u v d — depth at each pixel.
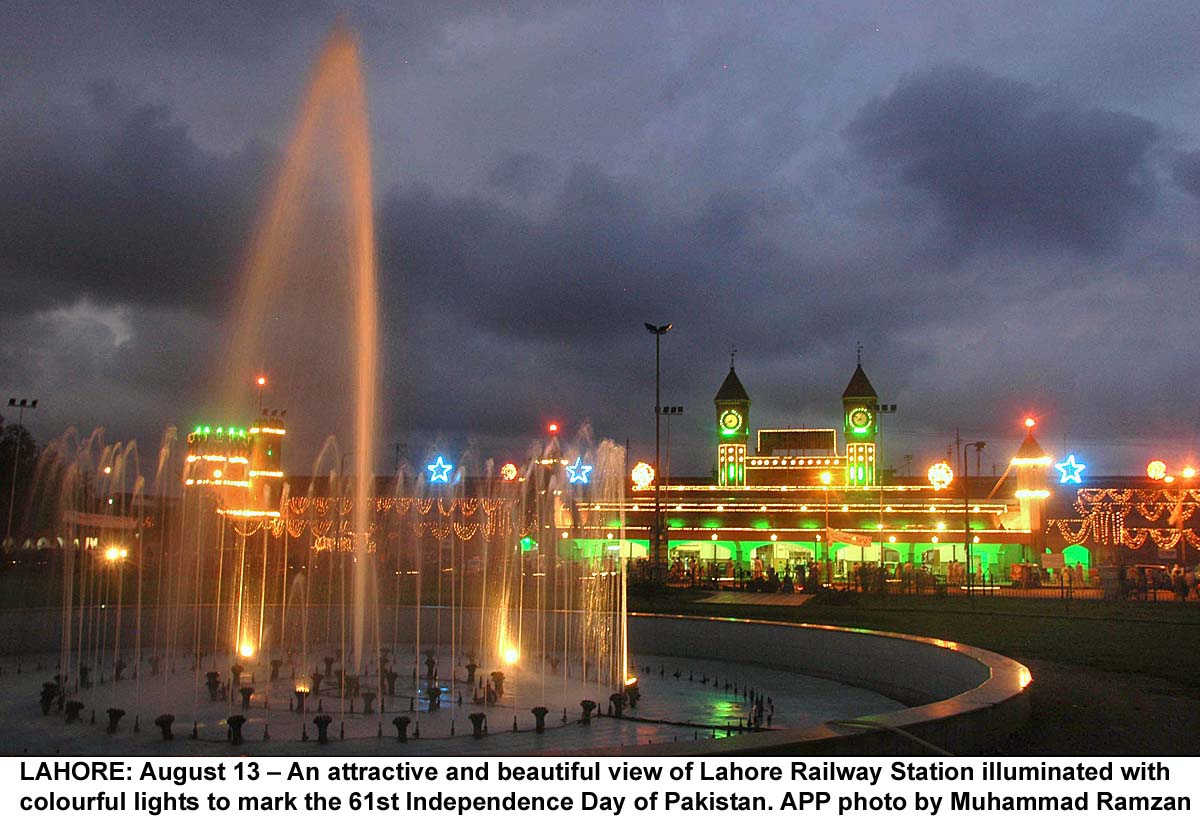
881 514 65.50
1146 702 16.36
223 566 54.41
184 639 30.11
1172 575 48.84
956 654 18.75
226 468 62.06
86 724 17.34
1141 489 63.69
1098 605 38.06
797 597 42.56
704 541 67.12
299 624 31.52
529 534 67.06
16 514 52.66
